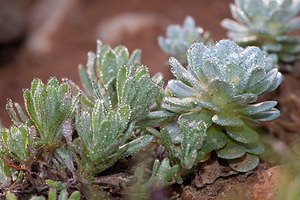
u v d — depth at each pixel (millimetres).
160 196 353
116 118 342
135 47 686
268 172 366
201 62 359
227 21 460
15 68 715
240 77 357
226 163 374
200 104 356
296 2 440
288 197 344
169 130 375
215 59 360
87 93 392
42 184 355
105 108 362
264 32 439
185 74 362
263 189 362
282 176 361
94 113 345
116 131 344
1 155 360
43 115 350
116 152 350
